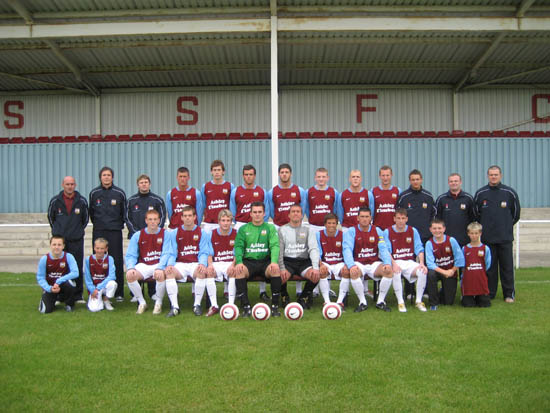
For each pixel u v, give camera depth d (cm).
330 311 537
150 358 405
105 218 679
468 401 321
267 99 1739
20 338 468
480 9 1149
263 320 536
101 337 470
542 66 1566
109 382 355
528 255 1117
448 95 1738
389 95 1736
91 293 600
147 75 1627
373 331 485
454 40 1373
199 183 1465
